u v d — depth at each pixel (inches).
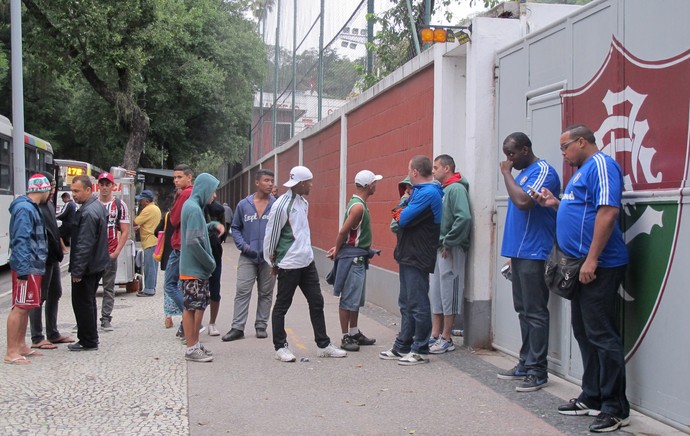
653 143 179.9
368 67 454.0
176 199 319.9
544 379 217.9
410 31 384.8
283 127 823.7
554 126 229.1
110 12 789.9
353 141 478.0
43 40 823.7
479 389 219.5
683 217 168.4
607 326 177.9
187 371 245.8
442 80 305.6
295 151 730.2
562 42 224.1
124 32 831.1
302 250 262.1
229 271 618.2
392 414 194.9
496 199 268.4
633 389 187.9
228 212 1083.9
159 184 1122.7
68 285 502.6
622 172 192.1
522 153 216.7
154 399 209.9
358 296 282.4
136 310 388.5
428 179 254.4
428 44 358.6
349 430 181.5
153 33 838.5
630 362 189.0
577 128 184.2
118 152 1342.3
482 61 271.4
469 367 248.1
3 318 359.9
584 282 176.2
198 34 1138.0
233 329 306.7
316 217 620.1
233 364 257.1
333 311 393.1
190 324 260.5
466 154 279.1
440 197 252.2
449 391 217.8
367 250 285.9
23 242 254.2
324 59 586.6
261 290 312.7
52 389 220.7
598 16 204.2
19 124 513.7
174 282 324.2
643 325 183.0
